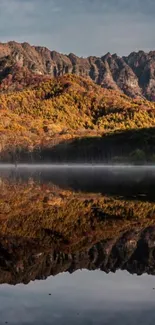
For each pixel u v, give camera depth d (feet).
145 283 47.78
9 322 36.70
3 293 44.24
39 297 43.06
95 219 89.15
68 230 76.64
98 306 40.45
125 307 40.11
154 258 58.23
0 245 64.59
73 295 43.70
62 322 36.65
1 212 97.76
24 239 68.95
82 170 410.72
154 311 39.24
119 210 102.47
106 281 48.39
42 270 52.19
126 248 63.52
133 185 189.06
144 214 96.02
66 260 56.85
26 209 103.35
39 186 182.29
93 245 65.31
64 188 170.60
